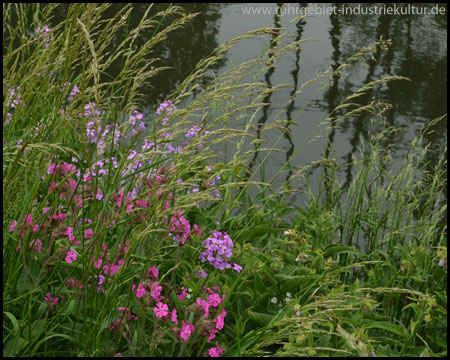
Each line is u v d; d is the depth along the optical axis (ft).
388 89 25.63
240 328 9.73
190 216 12.17
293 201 17.90
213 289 9.70
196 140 9.61
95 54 8.32
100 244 8.18
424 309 10.21
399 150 21.22
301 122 22.48
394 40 30.58
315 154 20.65
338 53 28.45
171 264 10.33
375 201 15.71
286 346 8.49
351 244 15.08
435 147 21.47
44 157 9.22
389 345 10.10
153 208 8.59
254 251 11.80
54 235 8.46
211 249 9.66
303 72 26.30
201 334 8.41
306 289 11.01
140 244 9.39
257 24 31.42
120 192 9.94
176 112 10.44
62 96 9.60
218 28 30.73
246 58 26.61
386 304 11.95
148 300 8.32
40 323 8.21
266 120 22.24
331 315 9.07
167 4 34.01
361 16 34.12
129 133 14.06
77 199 9.32
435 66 27.94
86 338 7.88
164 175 10.03
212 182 12.55
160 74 24.90
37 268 8.79
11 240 8.57
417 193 17.66
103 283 8.27
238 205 13.16
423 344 11.22
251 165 19.13
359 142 21.57
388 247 14.43
